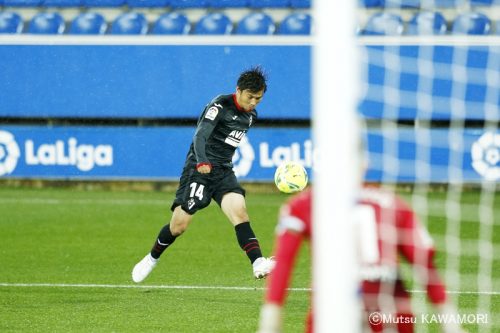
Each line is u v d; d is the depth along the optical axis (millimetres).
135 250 36469
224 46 50094
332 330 11430
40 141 51875
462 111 48500
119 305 26703
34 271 32250
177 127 51375
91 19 58281
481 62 48312
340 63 11359
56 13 58656
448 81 48469
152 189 52469
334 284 11438
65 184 52938
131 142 51500
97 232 40531
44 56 50938
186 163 28875
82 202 48500
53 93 51156
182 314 25453
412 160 49094
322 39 11383
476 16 55344
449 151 49375
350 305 11453
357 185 12734
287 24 57094
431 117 48625
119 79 50844
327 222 11461
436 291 13805
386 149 48812
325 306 11469
